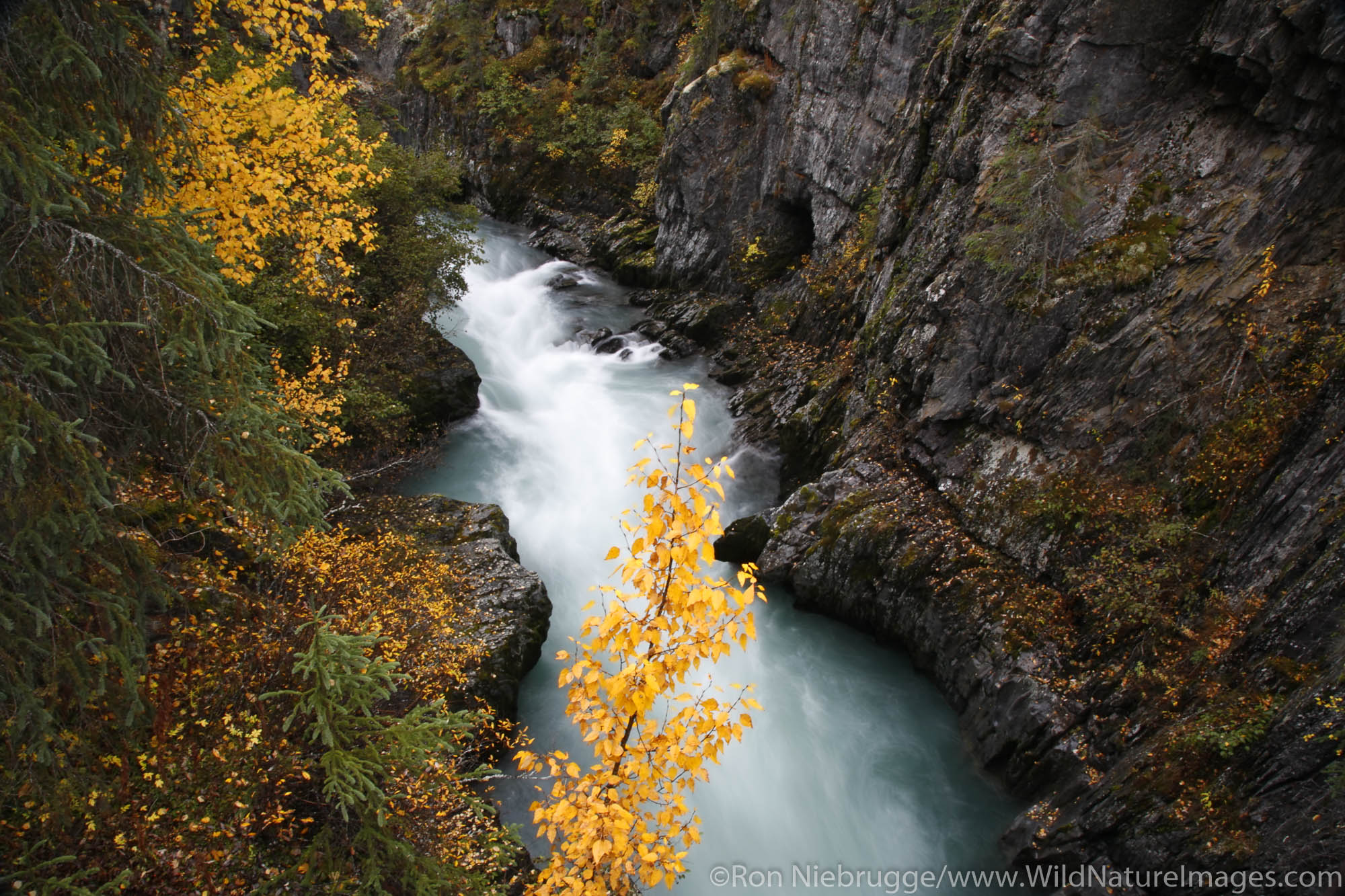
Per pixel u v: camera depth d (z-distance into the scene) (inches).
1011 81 449.7
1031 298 420.2
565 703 396.5
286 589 313.9
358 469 493.0
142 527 227.0
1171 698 301.1
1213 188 378.3
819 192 722.2
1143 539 347.6
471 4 1347.2
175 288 185.9
